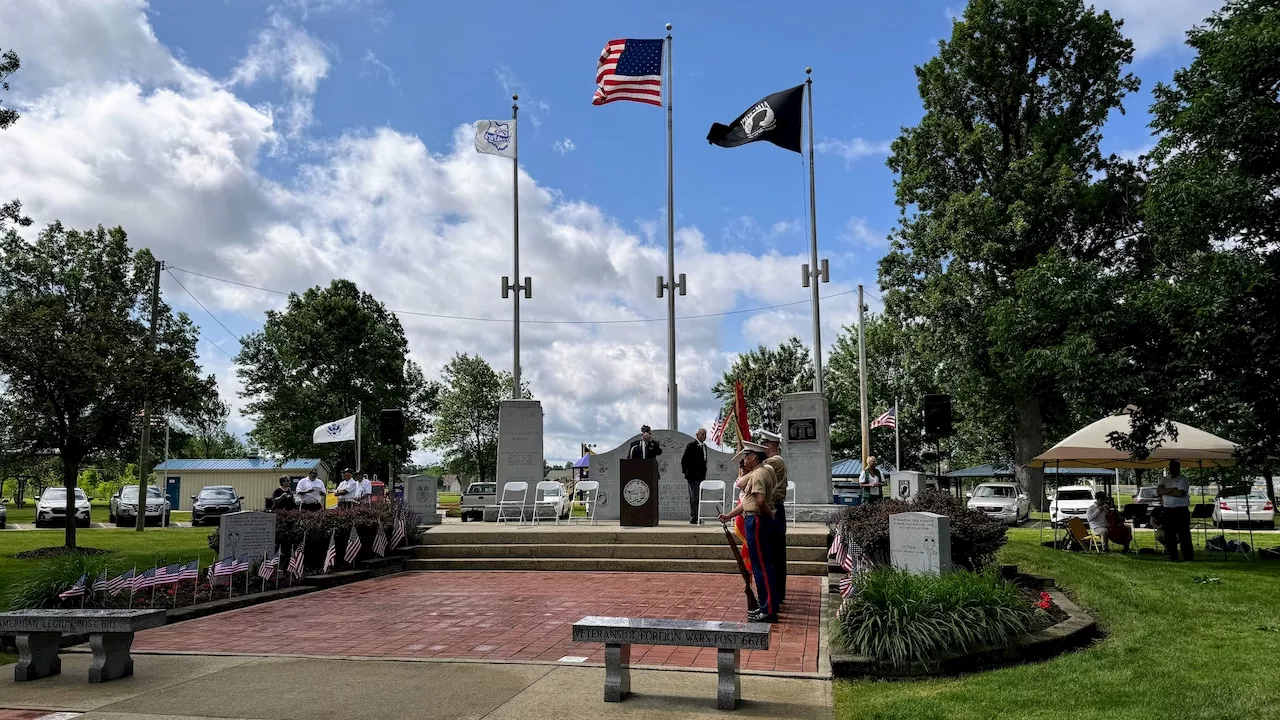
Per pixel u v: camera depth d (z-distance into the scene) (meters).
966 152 34.50
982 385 35.25
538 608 10.82
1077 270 19.88
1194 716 5.62
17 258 37.03
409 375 59.25
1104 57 34.78
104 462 27.64
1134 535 22.09
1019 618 8.02
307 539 13.96
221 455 82.62
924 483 20.06
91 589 9.92
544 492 23.45
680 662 7.55
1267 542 21.41
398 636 8.98
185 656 8.06
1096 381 18.50
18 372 19.92
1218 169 17.62
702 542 15.14
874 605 7.71
